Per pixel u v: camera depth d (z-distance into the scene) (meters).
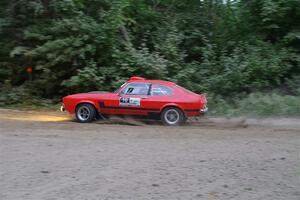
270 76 17.94
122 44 18.45
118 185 5.91
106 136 10.00
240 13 20.58
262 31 19.88
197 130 11.31
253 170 6.73
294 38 18.64
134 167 6.90
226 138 9.88
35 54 17.45
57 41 17.08
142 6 20.69
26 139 9.41
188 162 7.25
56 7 18.27
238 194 5.54
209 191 5.66
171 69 18.03
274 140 9.58
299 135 10.43
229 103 16.77
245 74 17.31
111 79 17.50
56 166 6.96
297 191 5.69
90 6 19.05
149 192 5.60
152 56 17.58
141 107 12.91
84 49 17.17
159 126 12.41
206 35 21.06
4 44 19.09
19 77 19.44
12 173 6.52
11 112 15.64
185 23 21.06
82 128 11.37
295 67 18.84
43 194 5.53
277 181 6.13
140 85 13.15
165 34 19.89
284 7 18.44
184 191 5.64
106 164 7.10
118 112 13.09
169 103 12.73
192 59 20.78
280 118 14.00
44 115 15.08
